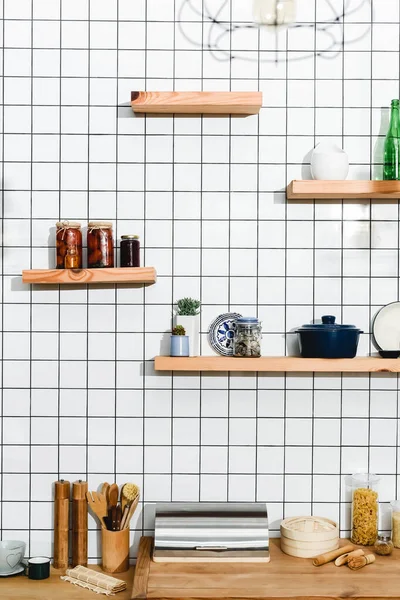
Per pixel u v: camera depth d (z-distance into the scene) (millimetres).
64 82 2445
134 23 2441
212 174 2451
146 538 2418
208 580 2066
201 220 2451
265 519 2289
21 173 2445
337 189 2283
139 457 2445
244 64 2447
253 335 2320
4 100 2439
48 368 2447
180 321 2359
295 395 2449
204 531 2256
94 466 2445
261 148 2451
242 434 2445
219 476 2447
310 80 2449
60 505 2365
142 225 2451
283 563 2215
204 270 2451
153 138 2447
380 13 2451
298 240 2447
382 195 2352
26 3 2438
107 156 2447
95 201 2449
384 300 2445
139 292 2449
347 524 2447
